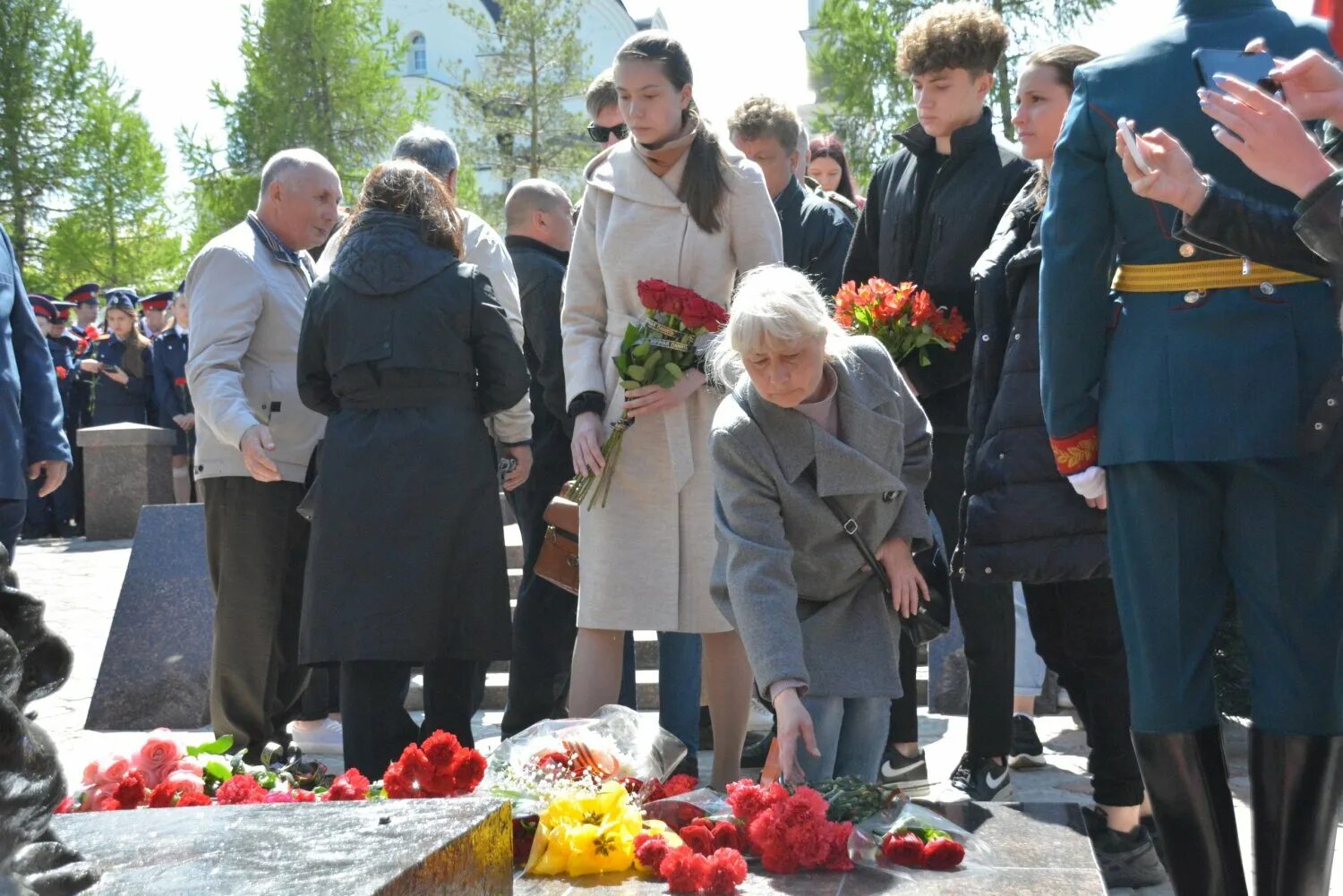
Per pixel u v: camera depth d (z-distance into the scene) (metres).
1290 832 2.90
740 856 2.96
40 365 5.10
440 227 4.41
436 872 1.98
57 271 34.97
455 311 4.29
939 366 4.70
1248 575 2.95
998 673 4.41
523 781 3.49
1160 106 2.99
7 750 1.36
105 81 35.50
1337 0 2.47
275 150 39.19
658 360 4.26
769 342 3.30
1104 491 3.17
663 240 4.40
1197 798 2.99
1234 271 2.94
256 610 5.02
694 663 4.70
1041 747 5.30
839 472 3.44
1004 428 3.93
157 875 1.85
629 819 3.14
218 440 5.03
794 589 3.41
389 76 41.25
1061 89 4.12
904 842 3.05
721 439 3.50
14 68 34.38
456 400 4.30
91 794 3.48
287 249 5.21
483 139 41.56
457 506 4.22
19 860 1.44
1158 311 3.00
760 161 5.43
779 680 3.28
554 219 5.56
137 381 15.80
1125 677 3.89
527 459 4.86
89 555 12.99
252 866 1.90
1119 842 3.86
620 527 4.38
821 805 3.07
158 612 6.55
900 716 4.84
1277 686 2.91
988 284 4.13
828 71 32.53
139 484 14.84
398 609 4.11
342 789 3.30
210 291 5.00
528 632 5.21
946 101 4.70
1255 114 2.45
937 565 3.68
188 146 39.34
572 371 4.51
